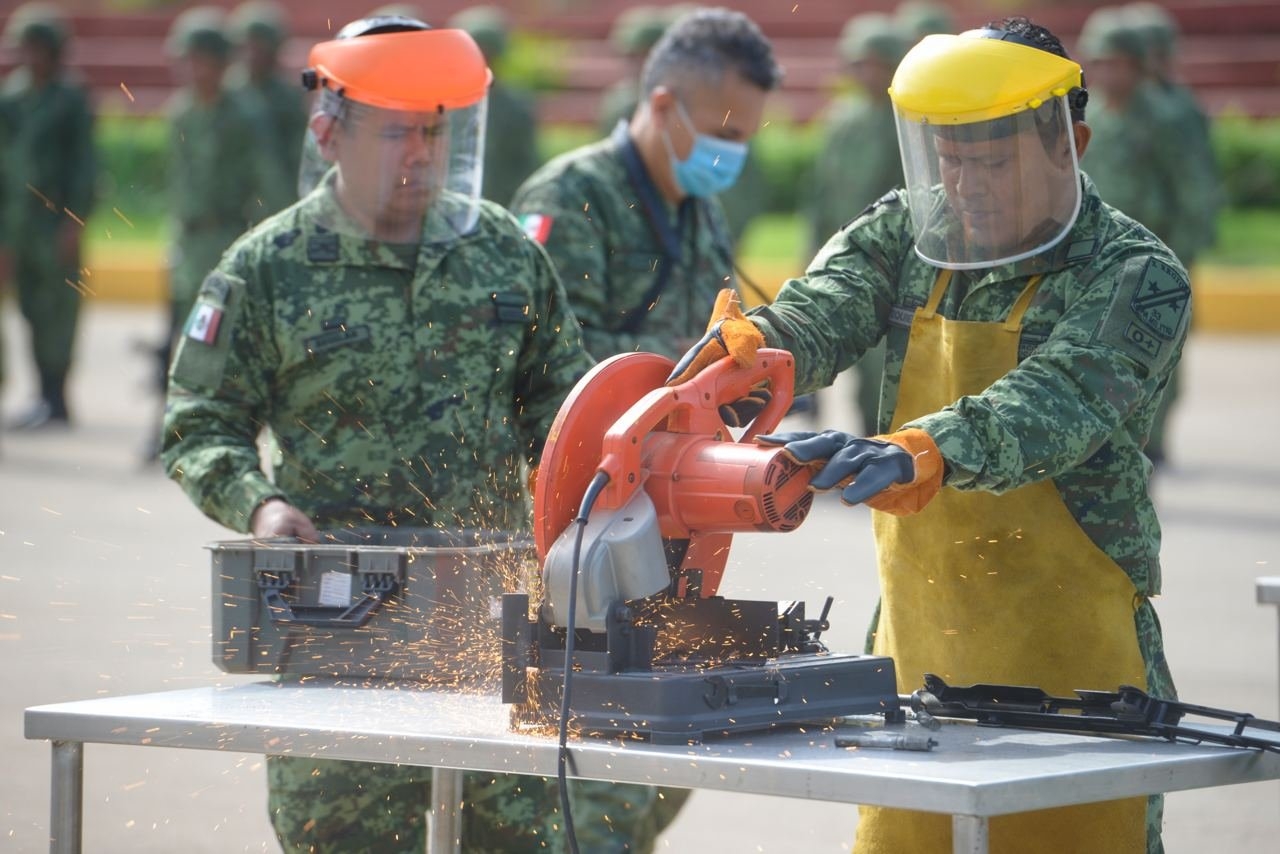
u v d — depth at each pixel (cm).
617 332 1164
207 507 905
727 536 797
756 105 1150
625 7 8088
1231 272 5594
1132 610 830
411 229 930
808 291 865
